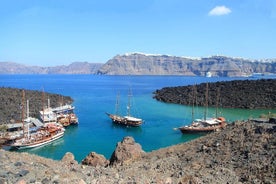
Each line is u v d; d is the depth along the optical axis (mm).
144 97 179750
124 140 38219
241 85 166250
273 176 24969
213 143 36719
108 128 92000
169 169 28344
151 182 19797
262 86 160250
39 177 14367
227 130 40781
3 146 68625
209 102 147375
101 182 16656
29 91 145750
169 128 92562
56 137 76938
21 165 16016
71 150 67750
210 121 93812
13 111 104750
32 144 69562
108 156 62812
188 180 22672
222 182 23547
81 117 110750
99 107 137375
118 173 22094
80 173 18625
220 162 30156
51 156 63344
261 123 40562
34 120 95188
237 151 32250
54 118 95500
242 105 141625
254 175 25641
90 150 67562
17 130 84625
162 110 129750
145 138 79875
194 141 41312
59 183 14117
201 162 31016
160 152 38812
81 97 179250
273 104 141125
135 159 35656
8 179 13031
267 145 31609
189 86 184375
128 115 108000
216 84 177250
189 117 112312
